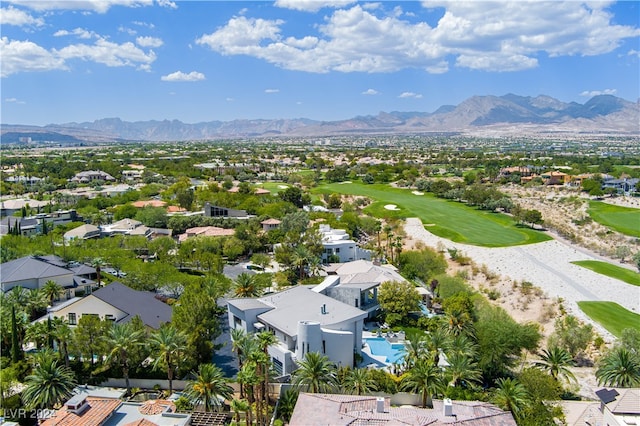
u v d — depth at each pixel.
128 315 80.00
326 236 138.12
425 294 102.69
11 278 96.25
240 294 92.88
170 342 63.88
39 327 71.12
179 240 150.50
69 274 102.06
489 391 66.81
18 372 66.56
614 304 110.06
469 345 70.12
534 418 57.12
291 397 62.31
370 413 50.12
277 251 120.50
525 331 75.38
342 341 71.12
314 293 86.81
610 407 56.91
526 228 183.25
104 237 144.50
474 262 140.25
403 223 186.00
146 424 51.50
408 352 70.56
